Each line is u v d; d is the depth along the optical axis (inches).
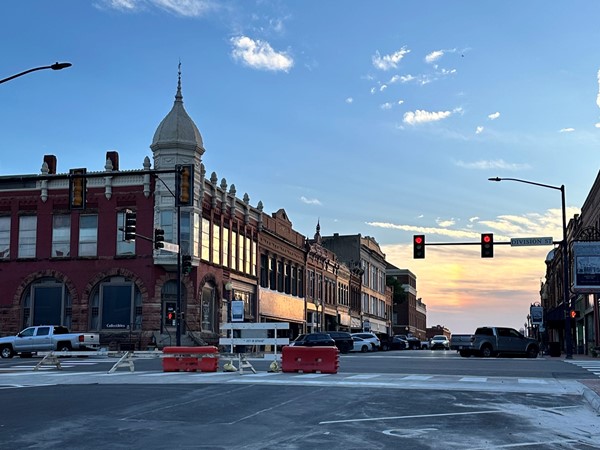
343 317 3425.2
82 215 1940.2
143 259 1879.9
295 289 2775.6
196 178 1918.1
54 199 1959.9
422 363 1248.2
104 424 462.0
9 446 385.1
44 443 394.3
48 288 1936.5
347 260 3809.1
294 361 936.3
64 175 1037.2
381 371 997.2
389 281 5201.8
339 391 668.7
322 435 425.7
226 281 2110.0
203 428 448.5
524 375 924.6
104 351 1643.7
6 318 1936.5
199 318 1899.6
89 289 1897.1
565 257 1664.6
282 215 2672.2
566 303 1657.2
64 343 1635.1
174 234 1873.8
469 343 1760.6
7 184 1990.7
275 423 471.2
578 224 2348.7
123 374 912.3
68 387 719.7
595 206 1964.8
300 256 2832.2
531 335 4963.1
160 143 1897.1
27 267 1946.4
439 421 485.4
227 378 826.8
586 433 450.0
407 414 517.3
